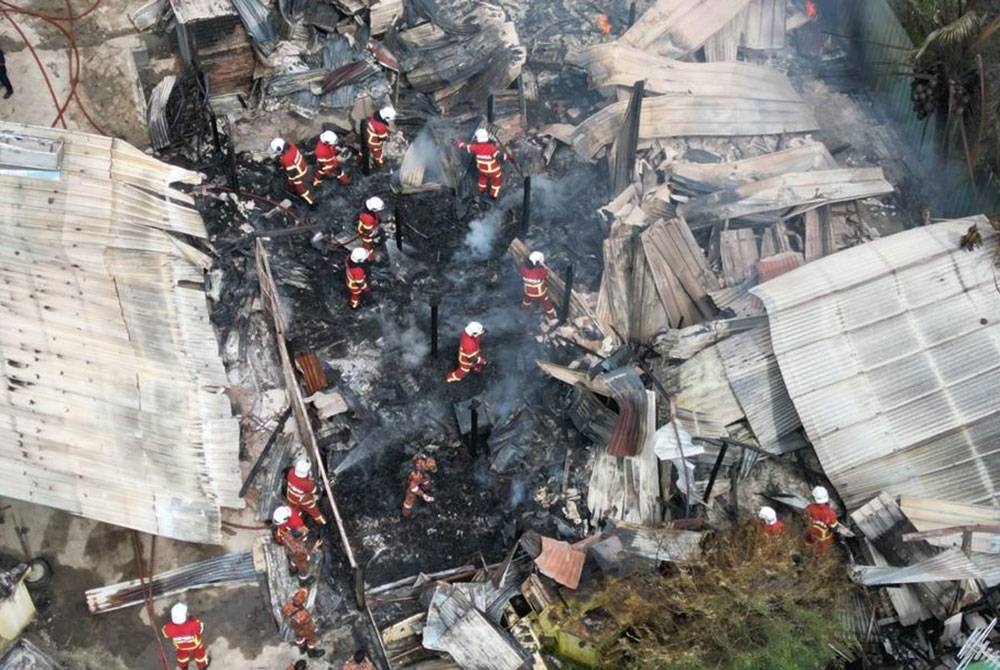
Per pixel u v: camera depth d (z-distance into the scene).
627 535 22.59
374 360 25.80
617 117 28.36
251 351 25.23
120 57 29.09
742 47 30.28
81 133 22.33
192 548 23.31
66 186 22.33
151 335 22.47
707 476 23.75
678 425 23.97
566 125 28.77
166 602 22.89
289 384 24.55
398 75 29.00
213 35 27.80
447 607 22.22
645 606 21.33
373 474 24.53
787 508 23.53
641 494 23.66
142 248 22.58
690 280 26.14
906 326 23.86
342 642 22.67
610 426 24.14
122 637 22.52
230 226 26.88
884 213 28.20
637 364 25.03
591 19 30.64
